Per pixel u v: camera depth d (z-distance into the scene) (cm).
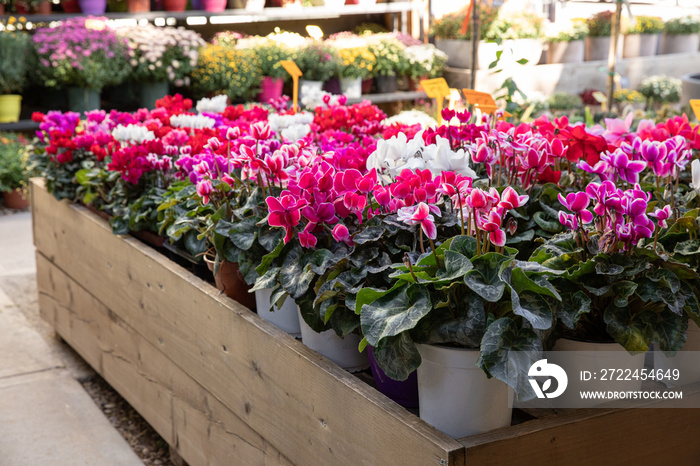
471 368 130
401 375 131
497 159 191
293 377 168
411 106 891
